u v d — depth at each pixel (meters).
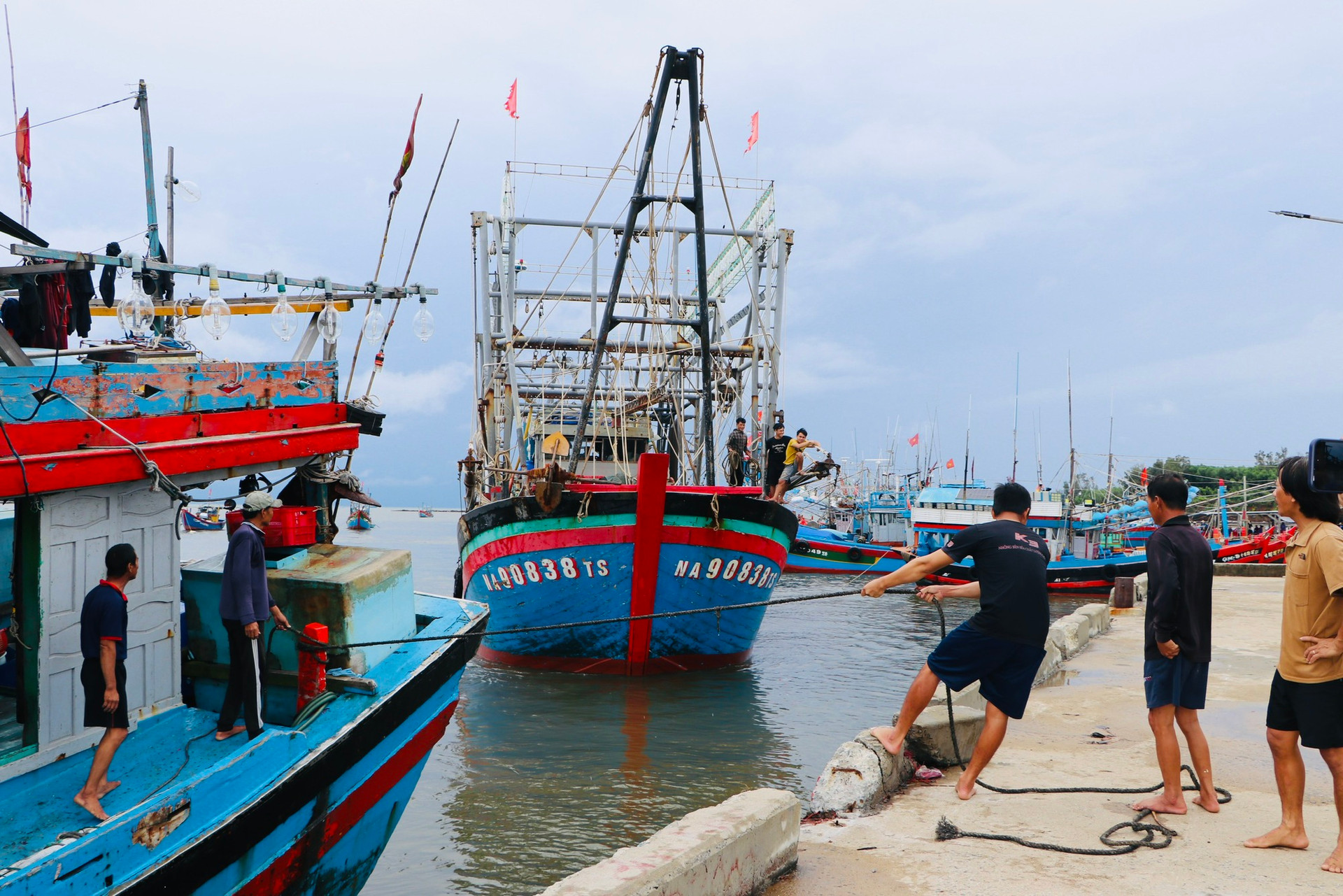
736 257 23.94
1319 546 4.89
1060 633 12.43
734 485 19.44
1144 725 8.74
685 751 11.92
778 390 20.97
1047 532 34.69
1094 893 4.77
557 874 8.11
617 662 16.80
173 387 6.52
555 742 12.31
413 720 7.18
